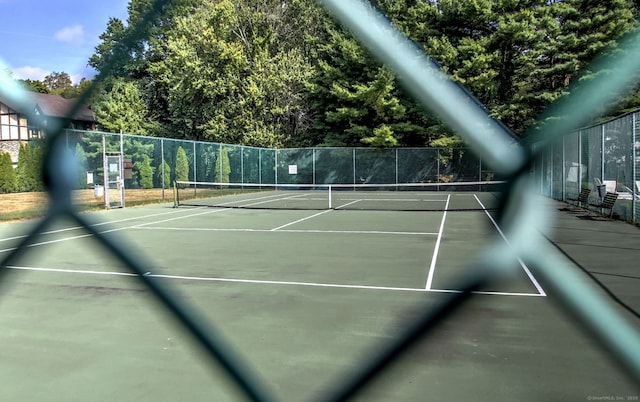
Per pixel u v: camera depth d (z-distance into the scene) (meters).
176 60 29.48
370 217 15.02
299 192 28.73
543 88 23.64
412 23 22.03
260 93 29.62
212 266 7.44
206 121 32.06
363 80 28.78
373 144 28.41
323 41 29.92
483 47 24.52
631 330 4.27
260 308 5.12
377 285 6.12
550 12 24.17
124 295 5.68
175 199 20.22
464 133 2.34
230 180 27.14
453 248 9.02
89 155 18.95
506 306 5.05
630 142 13.20
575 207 16.78
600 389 3.13
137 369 3.55
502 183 2.27
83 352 3.90
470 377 3.34
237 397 3.09
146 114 32.47
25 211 15.44
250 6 30.94
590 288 5.77
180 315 4.18
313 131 32.47
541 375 3.36
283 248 9.16
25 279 6.53
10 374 3.50
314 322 4.62
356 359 3.68
